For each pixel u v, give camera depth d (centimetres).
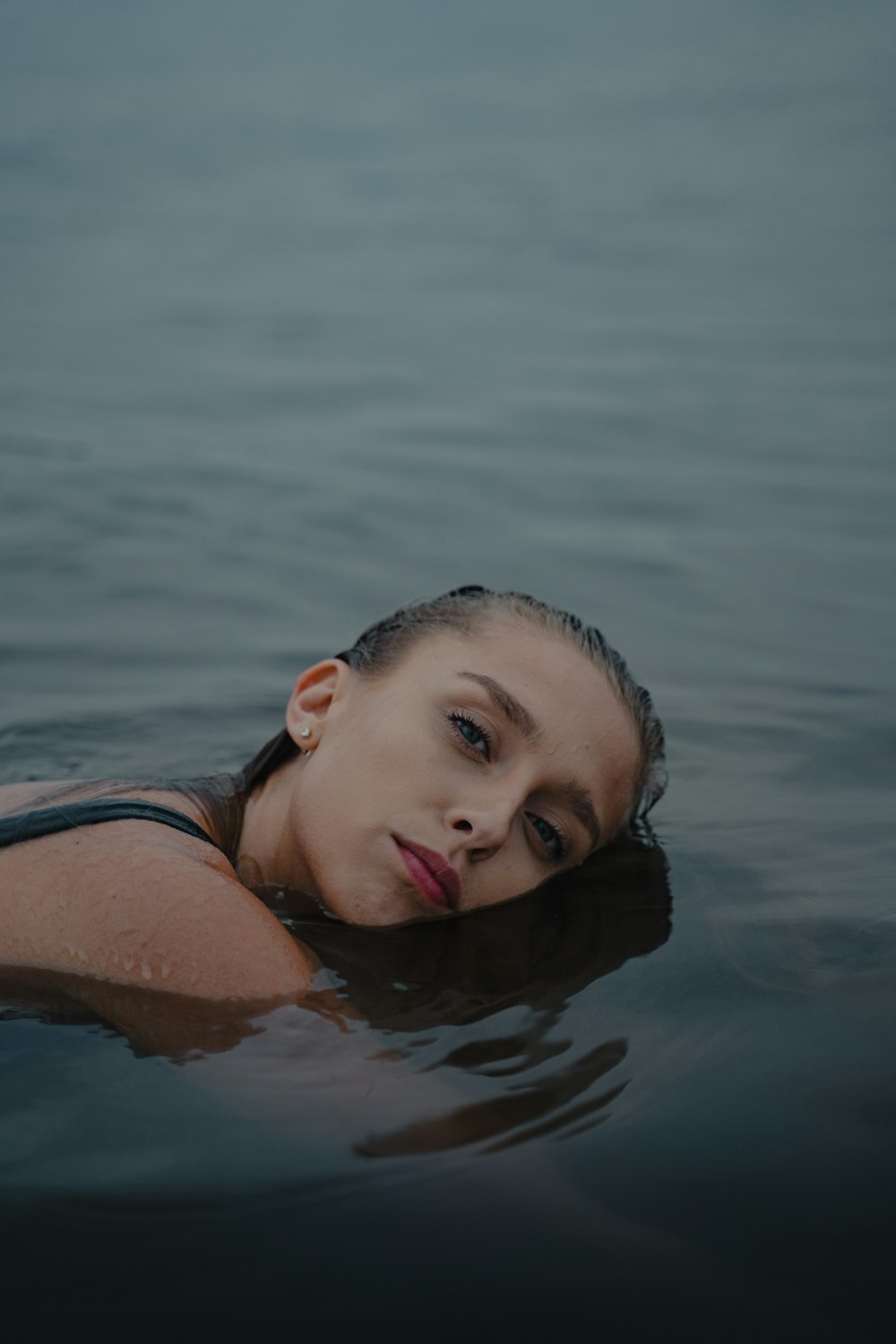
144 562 512
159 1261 139
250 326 1003
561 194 1645
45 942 207
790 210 1505
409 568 515
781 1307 133
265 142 2094
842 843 281
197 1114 165
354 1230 143
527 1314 132
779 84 2592
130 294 1116
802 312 1030
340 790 245
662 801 313
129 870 211
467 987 207
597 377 852
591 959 220
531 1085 173
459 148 2036
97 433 708
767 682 402
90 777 320
